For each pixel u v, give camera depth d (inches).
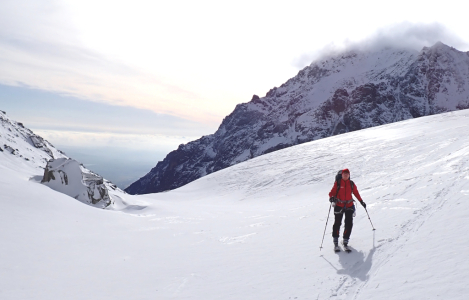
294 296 176.7
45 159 1316.4
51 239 329.4
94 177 880.9
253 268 233.3
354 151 1573.6
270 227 396.5
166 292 199.9
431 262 186.2
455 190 357.1
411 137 1466.5
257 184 1545.3
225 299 182.2
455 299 143.1
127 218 566.6
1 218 353.7
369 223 309.6
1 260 248.7
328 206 498.3
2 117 1407.5
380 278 181.9
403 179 574.2
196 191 1836.9
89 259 281.0
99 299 190.7
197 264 259.0
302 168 1556.3
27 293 198.8
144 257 292.7
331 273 202.4
